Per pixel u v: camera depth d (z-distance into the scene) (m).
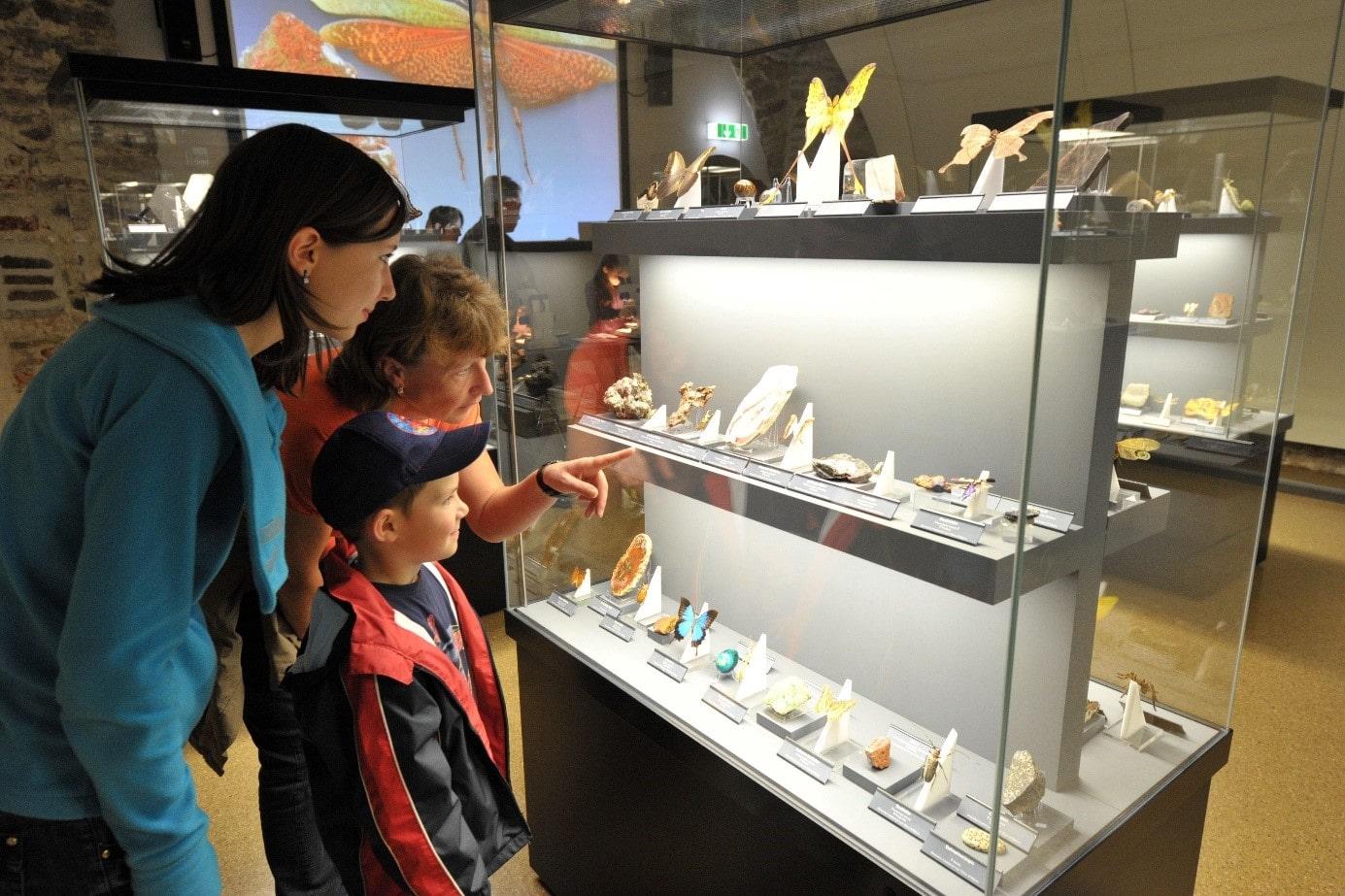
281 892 1.63
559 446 1.89
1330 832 2.17
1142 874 1.42
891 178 1.38
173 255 0.88
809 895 1.33
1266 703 2.79
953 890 1.13
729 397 1.76
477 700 1.49
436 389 1.37
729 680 1.65
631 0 1.66
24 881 0.96
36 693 0.90
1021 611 1.22
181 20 3.50
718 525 1.67
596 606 1.93
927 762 1.24
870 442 1.52
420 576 1.40
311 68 3.81
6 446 0.88
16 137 3.36
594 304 1.83
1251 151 1.23
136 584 0.80
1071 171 0.98
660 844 1.67
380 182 0.93
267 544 0.93
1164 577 1.33
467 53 4.17
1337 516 4.84
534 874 2.18
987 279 1.29
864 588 1.44
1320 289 5.64
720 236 1.57
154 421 0.81
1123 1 0.94
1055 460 1.08
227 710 1.48
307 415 1.37
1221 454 1.36
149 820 0.87
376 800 1.17
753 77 1.65
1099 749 1.29
